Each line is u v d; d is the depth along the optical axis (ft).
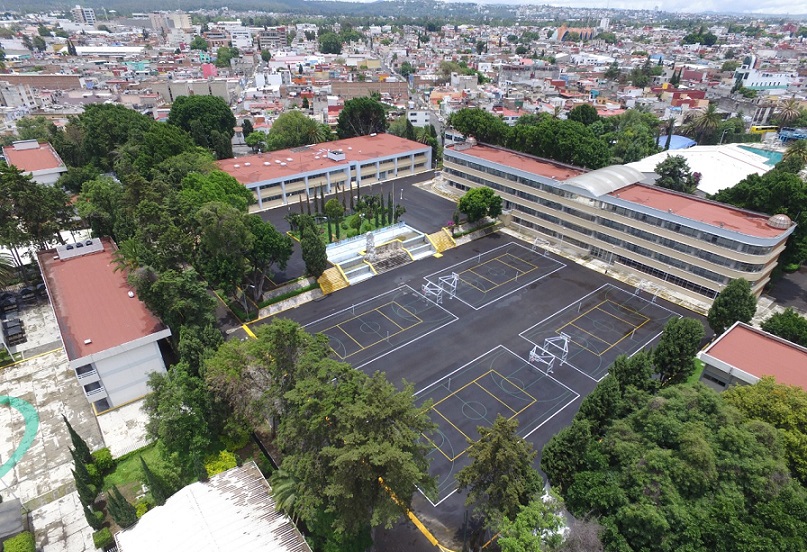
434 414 186.60
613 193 290.35
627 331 235.61
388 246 304.71
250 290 259.60
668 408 131.54
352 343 226.79
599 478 121.90
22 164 358.43
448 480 160.76
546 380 204.64
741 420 126.00
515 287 273.54
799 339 190.39
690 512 107.86
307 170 380.78
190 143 365.61
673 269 264.11
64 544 139.85
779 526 102.53
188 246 223.30
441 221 344.69
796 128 565.94
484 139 412.98
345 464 116.98
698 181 353.72
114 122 391.04
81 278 224.12
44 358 215.51
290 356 151.02
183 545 124.57
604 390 147.43
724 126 517.14
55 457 167.94
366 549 134.62
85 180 346.74
